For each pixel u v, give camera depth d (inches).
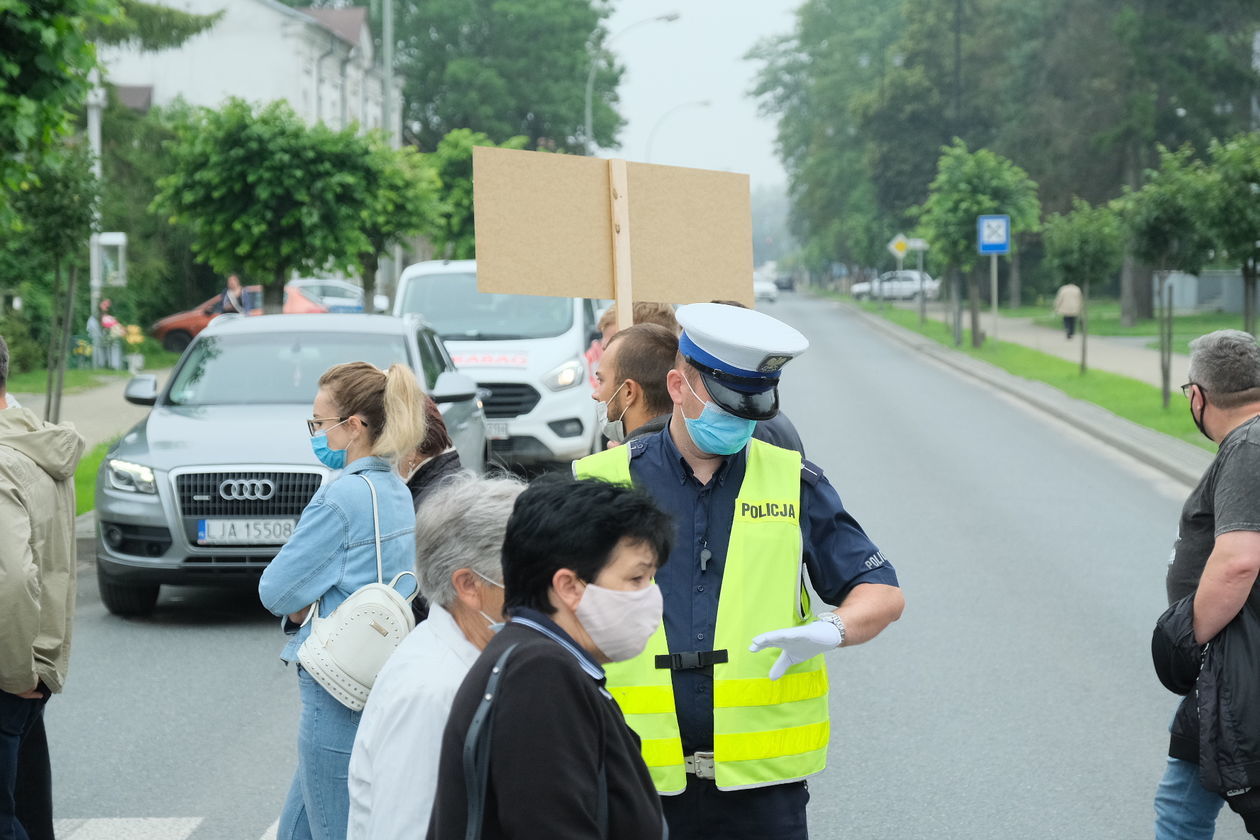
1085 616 383.2
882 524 522.0
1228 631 168.4
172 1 2087.8
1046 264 1193.4
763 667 145.9
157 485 365.7
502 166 183.6
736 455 151.9
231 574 366.6
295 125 785.6
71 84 450.0
